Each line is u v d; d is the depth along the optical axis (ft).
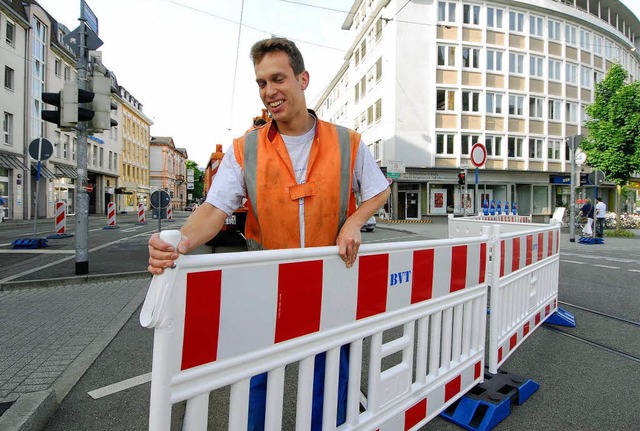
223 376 4.31
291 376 10.76
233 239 27.89
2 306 17.52
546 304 14.90
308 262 5.17
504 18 101.50
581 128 112.57
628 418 8.95
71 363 11.50
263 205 5.66
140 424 8.53
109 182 158.71
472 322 9.41
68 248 36.63
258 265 4.58
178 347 3.86
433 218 98.27
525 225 17.31
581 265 30.66
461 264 8.67
